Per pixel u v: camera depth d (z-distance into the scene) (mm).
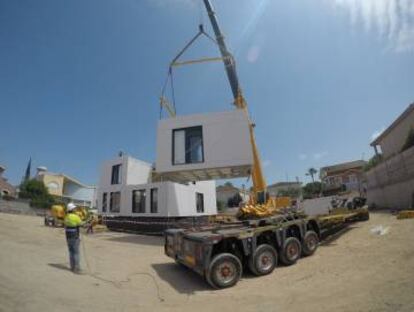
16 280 6281
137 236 20156
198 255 8008
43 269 7883
